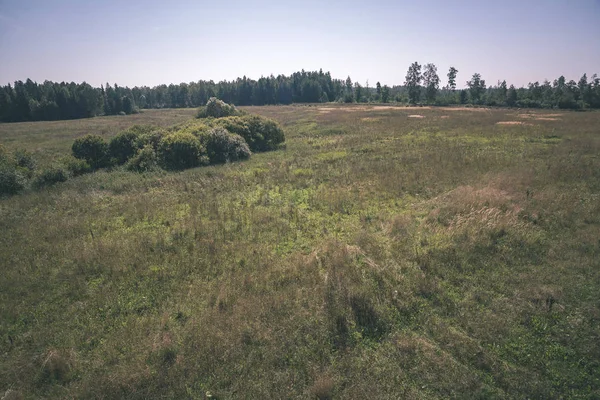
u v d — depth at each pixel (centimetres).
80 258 888
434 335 597
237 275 797
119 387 511
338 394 492
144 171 1870
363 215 1125
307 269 800
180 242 973
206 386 513
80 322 672
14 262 898
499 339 577
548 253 816
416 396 484
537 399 475
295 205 1253
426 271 780
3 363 576
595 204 1062
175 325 651
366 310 651
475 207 1066
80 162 1958
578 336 575
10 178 1623
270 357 558
